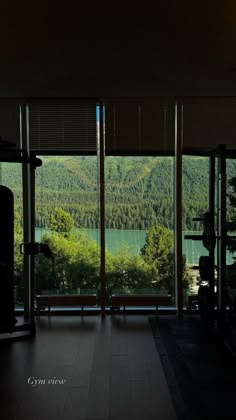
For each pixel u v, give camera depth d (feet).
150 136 16.39
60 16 9.37
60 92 15.34
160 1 8.73
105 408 8.76
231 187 16.93
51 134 16.39
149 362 11.41
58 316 16.40
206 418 8.30
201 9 9.07
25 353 12.17
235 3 8.78
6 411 8.65
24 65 12.51
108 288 16.89
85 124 16.39
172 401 9.07
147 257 16.98
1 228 13.57
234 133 16.37
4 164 16.65
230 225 14.39
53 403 9.00
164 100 16.30
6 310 13.28
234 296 13.85
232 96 16.08
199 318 16.08
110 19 9.55
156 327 14.85
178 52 11.51
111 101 16.29
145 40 10.71
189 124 16.35
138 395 9.37
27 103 16.29
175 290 16.90
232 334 13.93
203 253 17.02
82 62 12.27
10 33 10.25
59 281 16.80
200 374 10.57
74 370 10.85
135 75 13.46
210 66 12.63
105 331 14.38
